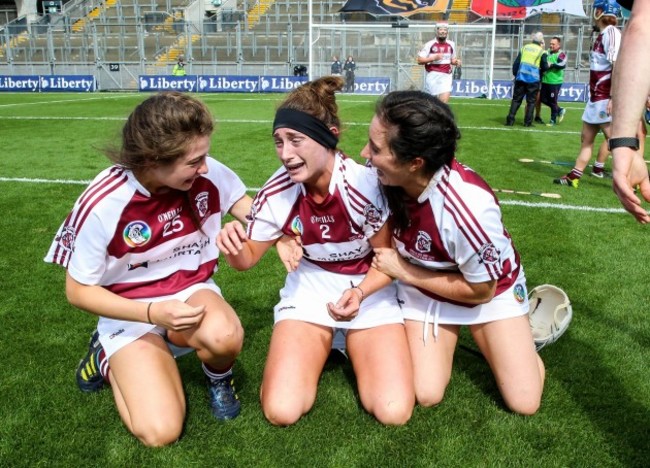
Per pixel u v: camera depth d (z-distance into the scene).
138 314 2.26
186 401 2.60
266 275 4.15
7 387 2.71
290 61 26.70
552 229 5.14
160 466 2.18
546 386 2.71
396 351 2.56
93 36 28.16
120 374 2.35
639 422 2.44
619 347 3.09
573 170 6.80
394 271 2.54
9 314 3.50
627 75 2.01
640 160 2.17
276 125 2.29
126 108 16.38
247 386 2.72
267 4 31.19
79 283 2.31
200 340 2.33
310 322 2.66
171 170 2.13
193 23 28.05
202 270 2.62
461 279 2.47
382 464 2.18
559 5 24.05
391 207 2.39
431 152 2.13
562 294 3.03
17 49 30.23
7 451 2.25
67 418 2.47
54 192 6.46
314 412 2.51
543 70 12.78
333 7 29.98
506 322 2.56
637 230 5.15
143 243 2.35
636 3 2.06
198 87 24.97
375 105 2.18
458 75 23.00
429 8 24.42
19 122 13.00
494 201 2.34
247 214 2.64
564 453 2.24
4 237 4.92
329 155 2.39
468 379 2.79
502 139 10.62
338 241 2.56
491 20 24.44
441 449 2.26
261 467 2.16
